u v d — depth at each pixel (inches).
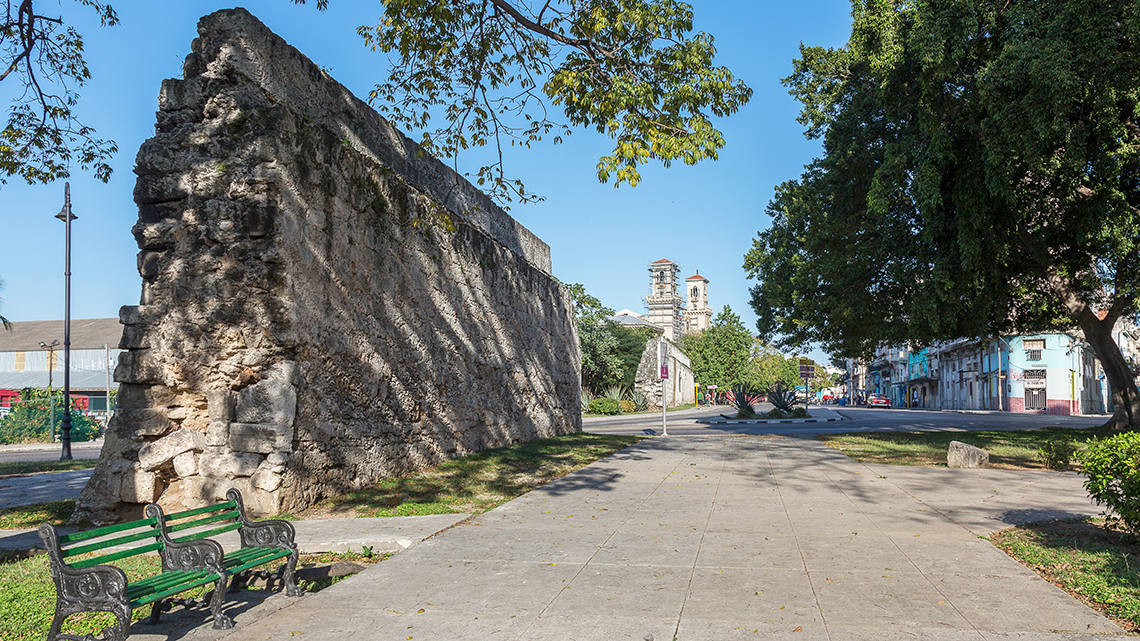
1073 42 538.3
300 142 370.6
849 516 318.3
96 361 2186.3
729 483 423.5
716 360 3540.8
